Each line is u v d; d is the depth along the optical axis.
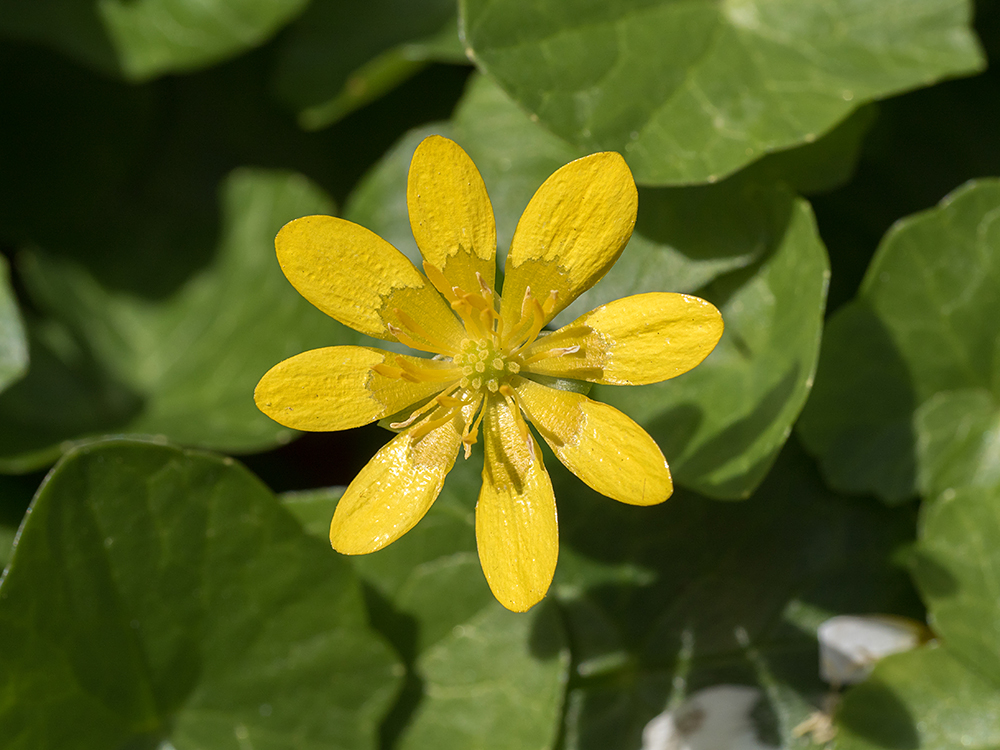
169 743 0.22
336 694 0.22
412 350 0.23
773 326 0.22
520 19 0.22
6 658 0.21
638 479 0.20
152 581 0.21
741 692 0.22
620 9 0.22
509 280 0.20
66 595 0.21
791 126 0.22
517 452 0.20
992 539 0.22
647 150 0.22
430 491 0.20
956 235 0.22
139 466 0.21
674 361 0.20
